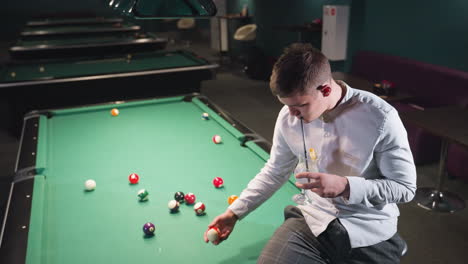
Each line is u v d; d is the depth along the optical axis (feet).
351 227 4.14
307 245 4.29
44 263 4.42
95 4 36.70
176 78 14.42
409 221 9.30
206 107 10.18
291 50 3.67
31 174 6.46
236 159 7.18
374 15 16.62
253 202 4.77
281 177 4.87
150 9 4.75
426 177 11.28
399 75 14.60
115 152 7.62
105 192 6.06
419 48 14.58
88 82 13.35
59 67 15.24
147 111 10.25
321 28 19.38
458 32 12.87
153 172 6.72
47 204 5.69
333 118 4.08
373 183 3.75
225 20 28.86
